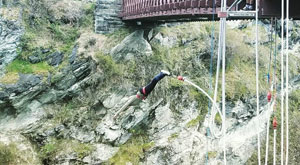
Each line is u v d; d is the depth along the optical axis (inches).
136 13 1034.7
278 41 1519.4
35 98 1024.9
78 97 1088.2
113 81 1107.9
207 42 1325.0
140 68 1151.0
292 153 1185.4
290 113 1352.1
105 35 1178.6
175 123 1136.8
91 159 1000.9
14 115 1000.9
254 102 1266.0
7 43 1019.9
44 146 994.7
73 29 1183.6
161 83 1143.0
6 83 967.6
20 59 1037.8
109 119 1068.5
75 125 1050.7
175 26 1310.3
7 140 948.6
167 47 1244.5
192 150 1102.4
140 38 1195.3
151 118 1117.1
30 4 1116.5
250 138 1217.4
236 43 1400.1
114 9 1190.9
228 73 1311.5
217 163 1125.1
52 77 1040.2
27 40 1056.8
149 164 1051.3
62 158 980.6
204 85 1228.5
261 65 1411.2
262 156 1186.0
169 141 1094.4
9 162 916.6
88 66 1097.4
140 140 1085.8
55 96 1055.0
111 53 1138.0
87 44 1130.0
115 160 1015.0
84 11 1229.7
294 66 1566.2
